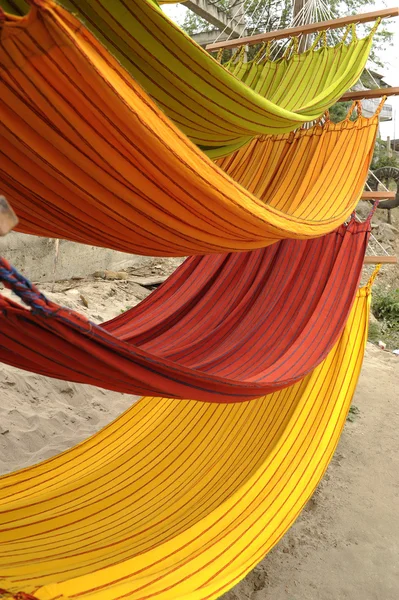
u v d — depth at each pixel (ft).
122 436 14.19
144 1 7.16
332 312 12.72
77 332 5.67
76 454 13.64
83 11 7.60
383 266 51.37
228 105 8.80
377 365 29.76
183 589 8.49
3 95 5.42
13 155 6.06
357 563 13.64
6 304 5.25
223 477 11.99
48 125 5.66
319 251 13.65
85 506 11.33
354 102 14.43
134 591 8.00
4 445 15.55
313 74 14.84
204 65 7.84
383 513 15.99
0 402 17.03
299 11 18.75
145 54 7.98
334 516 15.61
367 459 19.31
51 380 19.27
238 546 9.78
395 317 41.88
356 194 12.66
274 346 12.38
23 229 7.80
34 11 4.74
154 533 10.39
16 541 9.74
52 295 24.63
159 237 7.46
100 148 5.90
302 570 13.19
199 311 13.57
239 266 13.92
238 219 7.34
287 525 10.68
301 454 11.88
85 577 7.81
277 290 13.39
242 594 12.16
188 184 6.50
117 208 6.72
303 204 12.89
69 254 30.09
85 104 5.49
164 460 13.06
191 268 14.26
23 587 7.27
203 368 11.42
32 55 5.07
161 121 5.93
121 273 31.96
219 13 30.53
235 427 13.32
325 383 13.14
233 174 15.62
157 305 13.85
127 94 5.54
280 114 9.36
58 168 6.14
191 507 11.25
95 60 5.22
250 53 33.88
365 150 13.48
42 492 12.39
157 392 7.04
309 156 14.51
